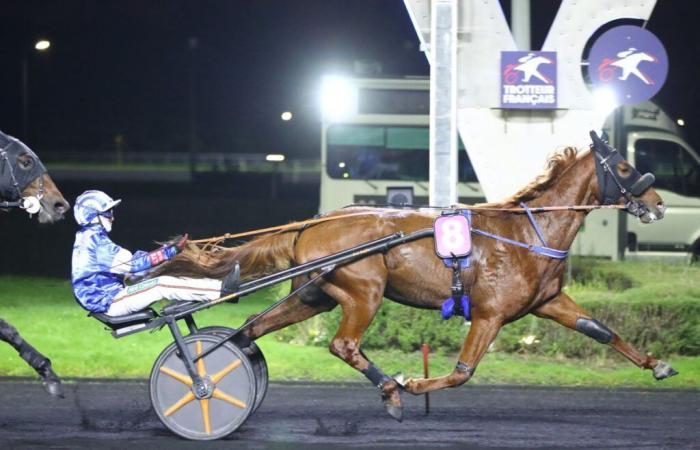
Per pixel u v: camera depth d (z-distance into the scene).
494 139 12.59
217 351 7.98
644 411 9.39
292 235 8.54
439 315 11.67
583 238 19.95
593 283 14.02
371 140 20.44
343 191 20.39
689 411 9.39
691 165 20.56
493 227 8.38
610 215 19.94
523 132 12.59
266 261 8.53
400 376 8.38
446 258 8.26
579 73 12.52
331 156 20.45
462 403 9.75
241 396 7.97
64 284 17.92
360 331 8.37
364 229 8.41
